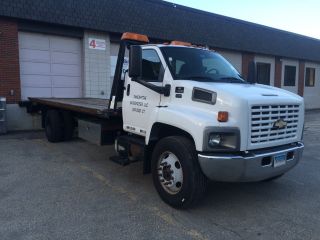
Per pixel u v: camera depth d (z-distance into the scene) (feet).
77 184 20.12
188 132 15.47
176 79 17.29
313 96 93.30
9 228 14.19
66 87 47.70
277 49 76.33
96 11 46.80
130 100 19.80
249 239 13.66
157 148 17.17
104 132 24.02
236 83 18.28
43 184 20.02
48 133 33.37
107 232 14.01
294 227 14.82
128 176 21.88
